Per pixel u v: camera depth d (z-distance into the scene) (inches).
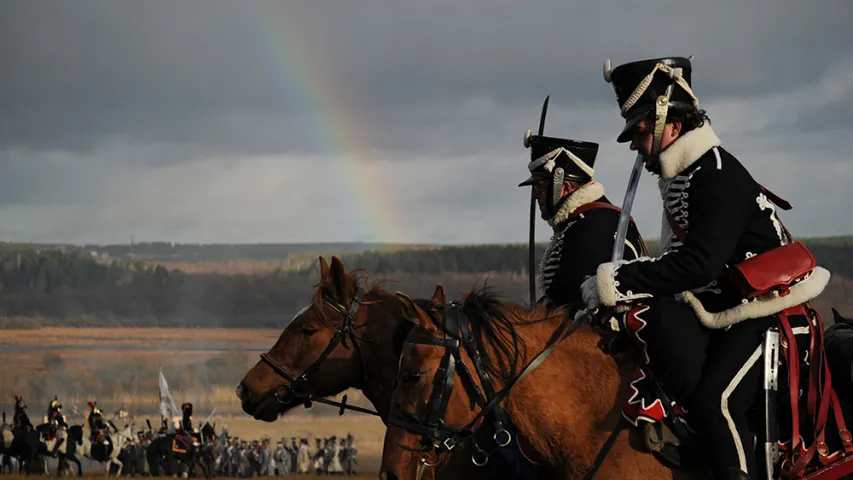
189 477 1870.1
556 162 448.8
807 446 327.0
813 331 334.3
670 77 345.7
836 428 327.6
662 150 348.5
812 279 331.6
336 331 455.5
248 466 2645.2
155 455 1854.1
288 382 456.4
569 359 342.6
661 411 325.1
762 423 326.3
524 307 364.5
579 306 367.6
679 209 339.6
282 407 459.5
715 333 336.8
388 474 336.8
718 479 320.5
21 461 2000.5
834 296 4702.3
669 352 326.3
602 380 338.0
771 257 330.0
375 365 448.5
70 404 5876.0
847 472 324.5
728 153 342.6
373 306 452.1
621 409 334.0
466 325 346.6
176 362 7017.7
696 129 343.0
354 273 463.8
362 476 2630.4
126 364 6988.2
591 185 449.7
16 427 2003.0
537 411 339.6
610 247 433.1
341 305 457.4
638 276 332.8
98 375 6692.9
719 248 327.6
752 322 331.0
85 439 2052.2
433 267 7440.9
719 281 339.3
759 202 338.3
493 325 347.6
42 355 7352.4
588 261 431.5
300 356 457.4
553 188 449.1
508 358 343.3
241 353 7283.5
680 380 325.1
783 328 329.7
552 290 440.8
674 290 330.3
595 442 335.6
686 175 340.8
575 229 439.8
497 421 342.3
